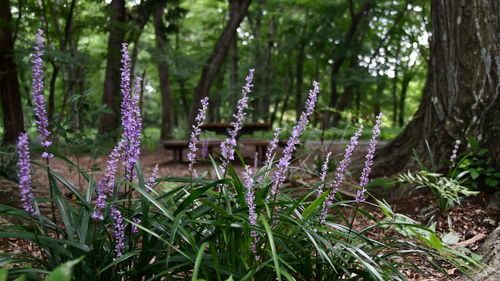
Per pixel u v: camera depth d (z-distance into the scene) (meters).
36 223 1.93
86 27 12.62
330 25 19.31
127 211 2.00
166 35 14.95
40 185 4.93
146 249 1.85
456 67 4.58
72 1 10.98
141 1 12.86
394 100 25.25
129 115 1.93
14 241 3.08
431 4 4.94
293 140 2.02
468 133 4.41
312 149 2.43
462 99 4.50
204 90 14.91
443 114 4.65
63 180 1.93
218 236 2.02
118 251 1.89
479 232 3.69
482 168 4.21
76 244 1.71
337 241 2.01
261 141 9.38
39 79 1.74
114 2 12.84
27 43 10.66
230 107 23.97
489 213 3.92
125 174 2.02
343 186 4.95
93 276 1.78
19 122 9.82
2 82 9.65
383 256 2.18
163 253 2.01
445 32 4.69
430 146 4.70
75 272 1.79
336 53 19.44
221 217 2.06
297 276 2.08
